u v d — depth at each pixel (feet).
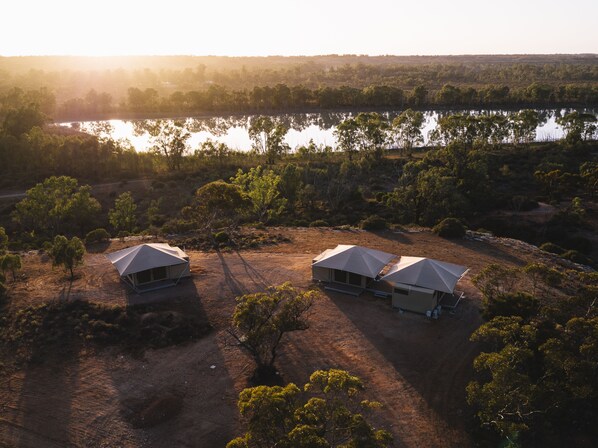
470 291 105.29
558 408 65.31
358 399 71.51
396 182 275.80
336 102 551.59
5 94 547.08
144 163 305.32
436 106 547.90
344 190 231.30
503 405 60.90
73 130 432.25
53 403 72.69
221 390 75.10
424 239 141.79
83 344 87.30
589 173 214.07
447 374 77.41
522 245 136.67
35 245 158.51
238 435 65.72
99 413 70.49
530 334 69.97
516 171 270.26
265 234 148.46
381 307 99.50
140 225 206.18
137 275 108.27
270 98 554.46
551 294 100.73
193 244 140.56
